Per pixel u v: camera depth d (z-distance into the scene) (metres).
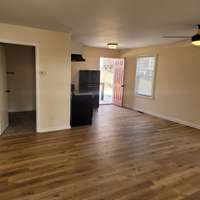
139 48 6.86
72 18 3.15
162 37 4.64
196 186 2.45
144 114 6.52
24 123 4.96
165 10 2.65
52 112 4.41
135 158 3.19
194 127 5.07
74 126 4.88
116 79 8.06
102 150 3.47
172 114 5.70
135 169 2.83
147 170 2.81
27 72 6.34
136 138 4.16
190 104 5.15
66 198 2.14
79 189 2.31
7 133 4.19
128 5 2.48
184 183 2.51
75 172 2.69
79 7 2.60
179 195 2.26
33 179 2.49
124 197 2.19
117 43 5.91
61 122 4.58
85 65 7.38
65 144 3.69
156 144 3.84
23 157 3.09
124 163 3.01
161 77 5.99
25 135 4.11
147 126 5.10
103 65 10.05
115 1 2.35
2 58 4.13
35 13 2.92
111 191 2.29
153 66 6.31
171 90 5.68
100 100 9.02
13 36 3.72
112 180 2.52
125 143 3.85
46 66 4.16
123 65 7.62
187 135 4.44
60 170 2.73
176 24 3.37
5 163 2.88
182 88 5.34
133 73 7.23
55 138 3.99
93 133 4.39
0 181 2.42
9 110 6.25
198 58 4.84
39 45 4.01
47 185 2.37
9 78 6.10
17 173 2.62
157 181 2.53
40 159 3.04
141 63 6.86
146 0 2.30
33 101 6.60
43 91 4.22
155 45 6.10
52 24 3.58
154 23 3.35
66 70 4.42
